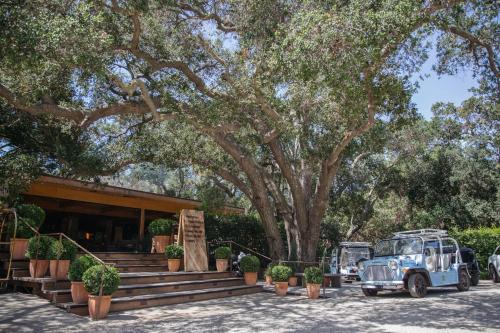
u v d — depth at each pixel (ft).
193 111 45.06
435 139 92.63
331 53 30.91
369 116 39.83
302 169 65.62
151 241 59.98
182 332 25.26
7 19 26.08
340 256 71.92
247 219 73.67
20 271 35.81
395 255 47.93
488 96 53.36
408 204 110.22
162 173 126.11
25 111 40.75
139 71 47.93
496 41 47.39
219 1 49.37
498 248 68.28
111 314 30.96
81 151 50.42
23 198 53.83
